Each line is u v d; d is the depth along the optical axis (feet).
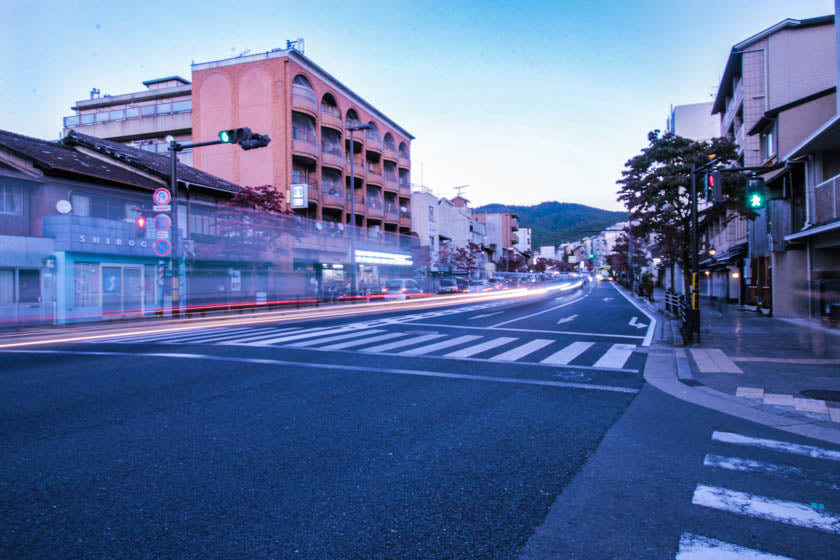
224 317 67.82
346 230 131.34
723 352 34.65
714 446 15.52
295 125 113.91
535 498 11.67
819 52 73.41
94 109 134.41
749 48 76.79
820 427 17.60
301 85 114.52
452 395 22.04
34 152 69.00
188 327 53.78
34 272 64.08
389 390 22.86
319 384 23.89
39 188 66.69
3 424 17.13
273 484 12.37
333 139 129.49
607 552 9.32
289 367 28.25
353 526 10.29
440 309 82.53
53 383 23.61
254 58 111.55
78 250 68.28
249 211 89.25
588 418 18.63
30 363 29.32
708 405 20.70
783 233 60.95
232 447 15.03
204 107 114.52
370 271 143.43
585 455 14.60
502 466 13.67
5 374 25.81
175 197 66.08
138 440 15.58
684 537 9.87
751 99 76.43
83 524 10.26
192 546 9.47
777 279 61.77
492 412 19.31
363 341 39.81
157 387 22.89
